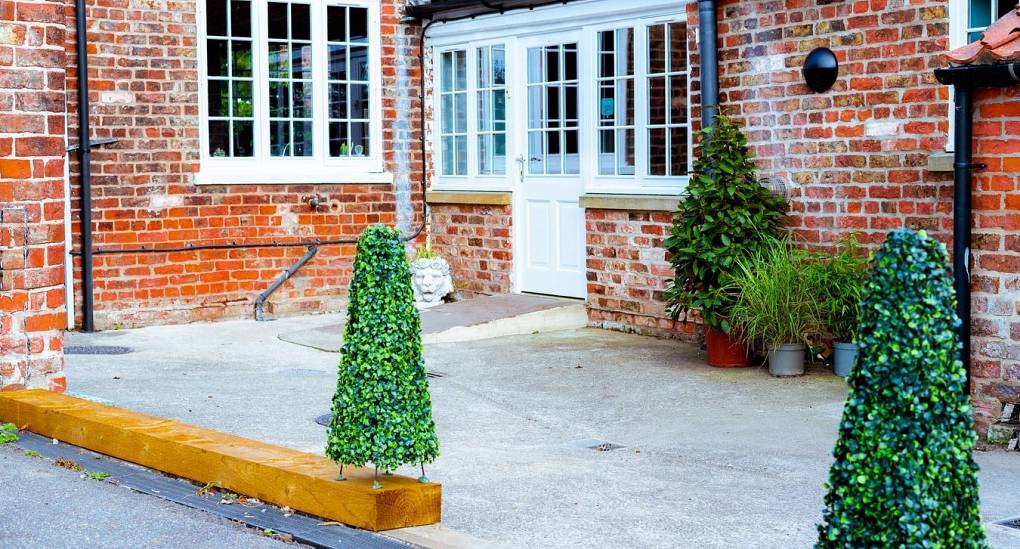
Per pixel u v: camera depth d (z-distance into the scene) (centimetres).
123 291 1189
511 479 614
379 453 500
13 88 729
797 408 791
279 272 1273
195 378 915
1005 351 677
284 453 578
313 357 1024
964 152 680
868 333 335
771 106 978
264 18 1248
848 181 925
